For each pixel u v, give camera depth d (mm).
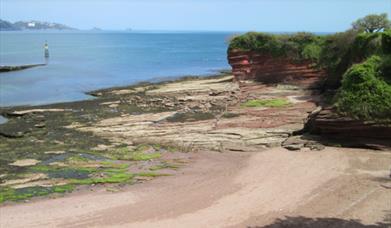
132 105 34750
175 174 19188
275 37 43438
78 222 14281
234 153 22016
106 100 37250
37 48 122125
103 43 167875
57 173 19438
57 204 15938
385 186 16188
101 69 66938
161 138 24828
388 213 13852
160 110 32594
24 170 19812
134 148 23156
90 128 27203
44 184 18109
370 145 21172
